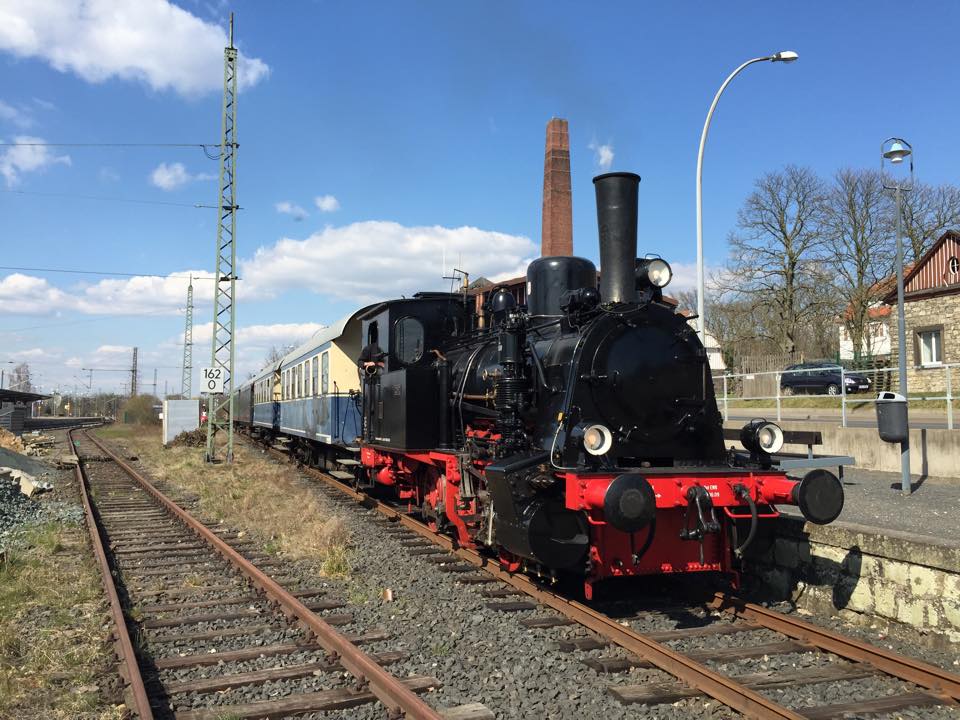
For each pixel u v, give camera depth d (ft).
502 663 16.99
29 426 178.29
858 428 41.93
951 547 18.06
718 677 15.17
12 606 21.45
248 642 18.79
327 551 28.43
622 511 18.07
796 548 22.72
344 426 47.32
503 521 21.40
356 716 14.40
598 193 23.88
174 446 91.71
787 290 115.14
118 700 15.02
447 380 31.58
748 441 22.62
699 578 24.85
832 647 17.67
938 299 78.74
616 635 18.30
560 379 22.71
